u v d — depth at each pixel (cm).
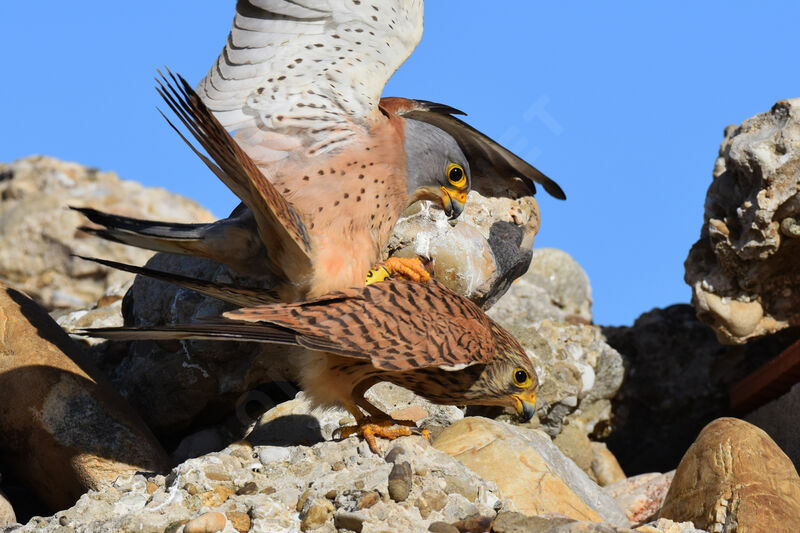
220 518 804
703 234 1362
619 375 1391
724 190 1318
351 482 845
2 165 2066
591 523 798
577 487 1022
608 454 1384
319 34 957
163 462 1014
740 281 1319
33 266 1859
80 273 1848
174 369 1142
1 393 997
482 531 813
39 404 987
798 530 883
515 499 898
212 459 898
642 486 1173
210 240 932
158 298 1193
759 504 899
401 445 882
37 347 1018
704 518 927
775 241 1252
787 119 1238
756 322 1334
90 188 1961
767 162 1233
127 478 938
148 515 823
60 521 850
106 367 1243
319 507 814
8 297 1065
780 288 1321
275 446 951
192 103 770
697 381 1498
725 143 1384
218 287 942
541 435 1059
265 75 941
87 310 1367
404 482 829
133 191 1983
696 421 1496
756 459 941
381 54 966
